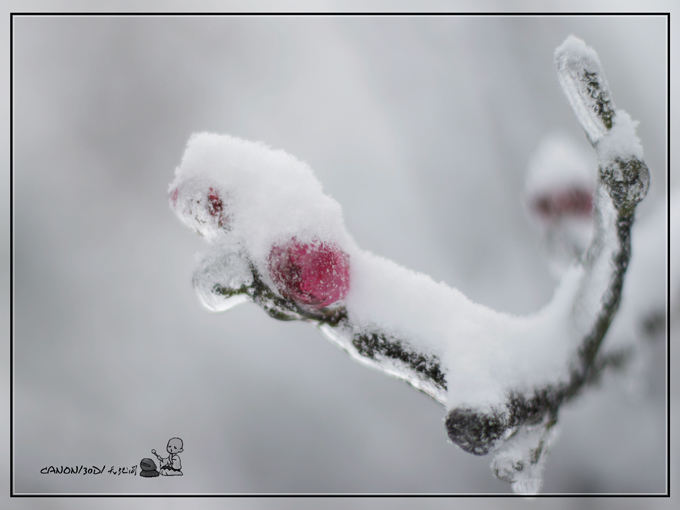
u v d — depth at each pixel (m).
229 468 0.64
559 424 0.23
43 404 0.70
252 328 0.73
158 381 0.71
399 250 0.67
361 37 0.76
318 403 0.66
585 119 0.23
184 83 0.83
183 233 0.80
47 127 0.82
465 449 0.22
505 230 0.62
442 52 0.71
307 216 0.22
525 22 0.59
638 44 0.49
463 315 0.22
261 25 0.83
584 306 0.23
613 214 0.23
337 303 0.22
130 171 0.82
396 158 0.71
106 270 0.78
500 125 0.60
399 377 0.22
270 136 0.79
